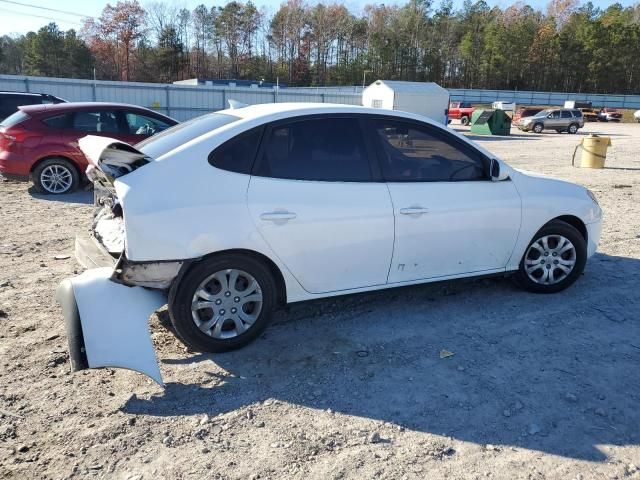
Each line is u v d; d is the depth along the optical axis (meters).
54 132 9.59
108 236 3.95
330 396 3.45
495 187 4.72
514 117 47.62
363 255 4.21
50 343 4.08
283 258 3.95
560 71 105.00
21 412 3.22
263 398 3.43
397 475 2.75
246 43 106.31
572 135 36.72
